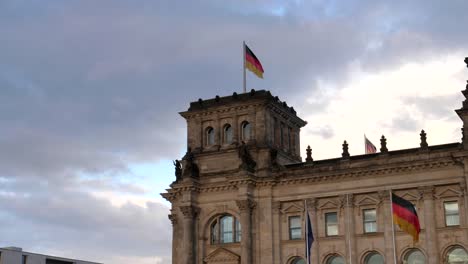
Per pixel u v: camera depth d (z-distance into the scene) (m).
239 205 120.25
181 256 125.06
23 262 167.00
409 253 110.38
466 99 108.94
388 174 113.25
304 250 116.94
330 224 117.12
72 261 182.62
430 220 108.31
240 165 121.62
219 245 123.31
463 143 106.44
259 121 126.38
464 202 106.81
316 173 117.81
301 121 140.50
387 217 111.81
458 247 106.75
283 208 120.69
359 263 112.69
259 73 135.25
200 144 131.12
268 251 119.06
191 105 133.62
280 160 129.25
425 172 110.56
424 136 112.44
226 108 129.62
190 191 124.50
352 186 115.56
